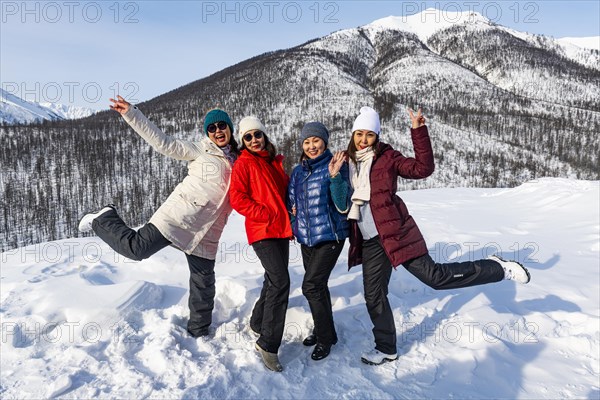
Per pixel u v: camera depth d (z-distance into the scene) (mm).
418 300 3334
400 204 2451
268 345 2408
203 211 2619
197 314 2674
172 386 2162
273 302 2439
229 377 2268
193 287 2682
